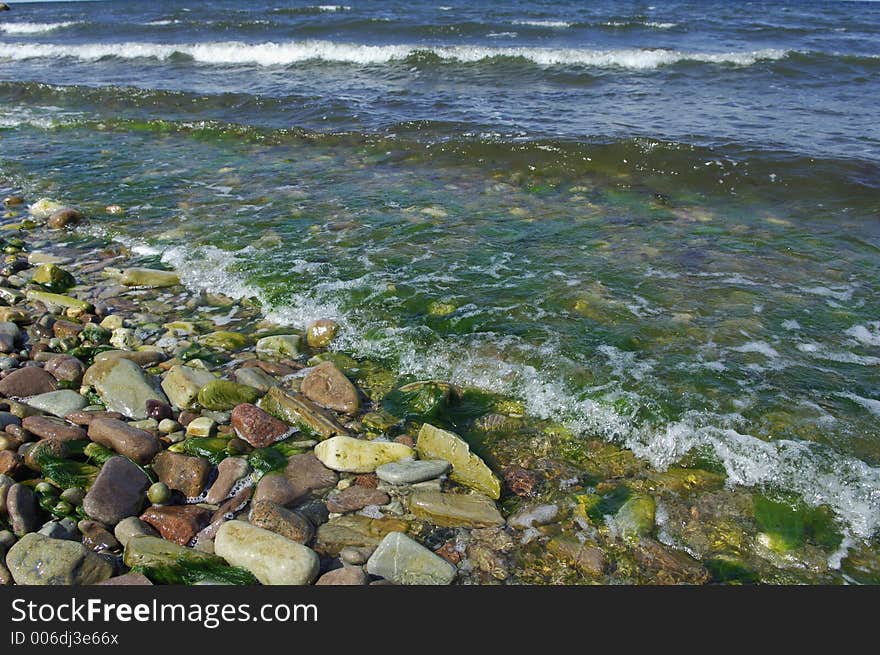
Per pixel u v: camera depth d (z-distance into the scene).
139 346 5.40
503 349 5.21
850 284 6.17
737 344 5.23
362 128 11.80
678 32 24.59
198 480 3.86
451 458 4.06
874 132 10.66
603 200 8.48
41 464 3.86
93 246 7.39
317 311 5.89
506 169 9.62
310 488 3.87
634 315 5.67
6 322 5.46
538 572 3.40
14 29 30.38
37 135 12.29
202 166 10.21
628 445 4.27
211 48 20.08
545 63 17.38
